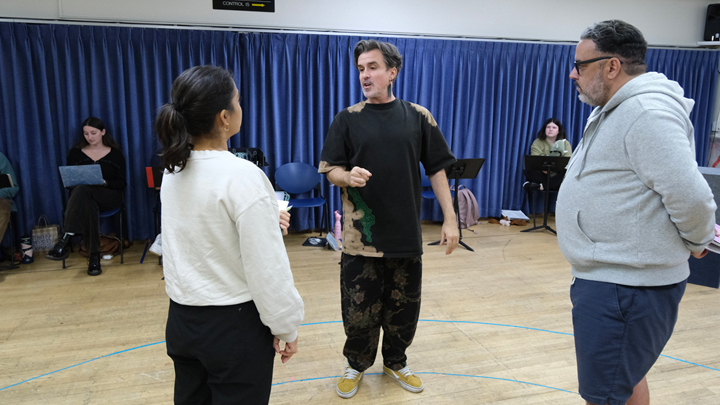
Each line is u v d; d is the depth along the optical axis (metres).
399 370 1.97
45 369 2.09
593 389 1.25
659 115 1.08
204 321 1.00
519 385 1.98
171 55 4.09
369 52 1.59
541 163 4.50
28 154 3.87
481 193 5.13
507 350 2.29
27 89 3.80
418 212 1.76
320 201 4.34
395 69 1.65
